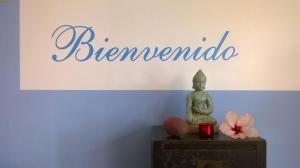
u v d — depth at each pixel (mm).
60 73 1584
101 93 1587
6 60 1586
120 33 1576
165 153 1247
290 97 1586
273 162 1598
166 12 1572
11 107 1593
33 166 1598
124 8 1574
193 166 1248
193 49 1576
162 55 1578
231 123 1336
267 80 1579
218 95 1584
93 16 1575
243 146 1248
